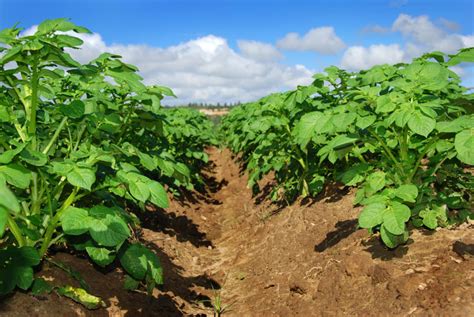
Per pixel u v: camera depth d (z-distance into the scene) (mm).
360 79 4750
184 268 5113
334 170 5441
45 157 2740
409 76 3250
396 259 3225
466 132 2717
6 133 3213
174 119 9266
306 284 3717
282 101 5488
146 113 4113
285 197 6250
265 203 7125
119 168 3150
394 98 3121
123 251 3348
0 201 1824
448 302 2613
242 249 5816
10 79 3084
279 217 5840
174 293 4125
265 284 4270
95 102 3529
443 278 2816
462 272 2803
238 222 7391
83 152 3104
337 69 4918
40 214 3041
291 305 3623
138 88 3441
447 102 3381
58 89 4348
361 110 3297
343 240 3996
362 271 3350
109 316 3172
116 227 2865
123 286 3625
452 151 3240
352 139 3338
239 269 5090
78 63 2975
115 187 3197
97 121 3406
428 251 3180
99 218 2873
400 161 3426
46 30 2902
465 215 3391
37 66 2973
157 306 3652
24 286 2625
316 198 5469
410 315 2693
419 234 3420
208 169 14828
